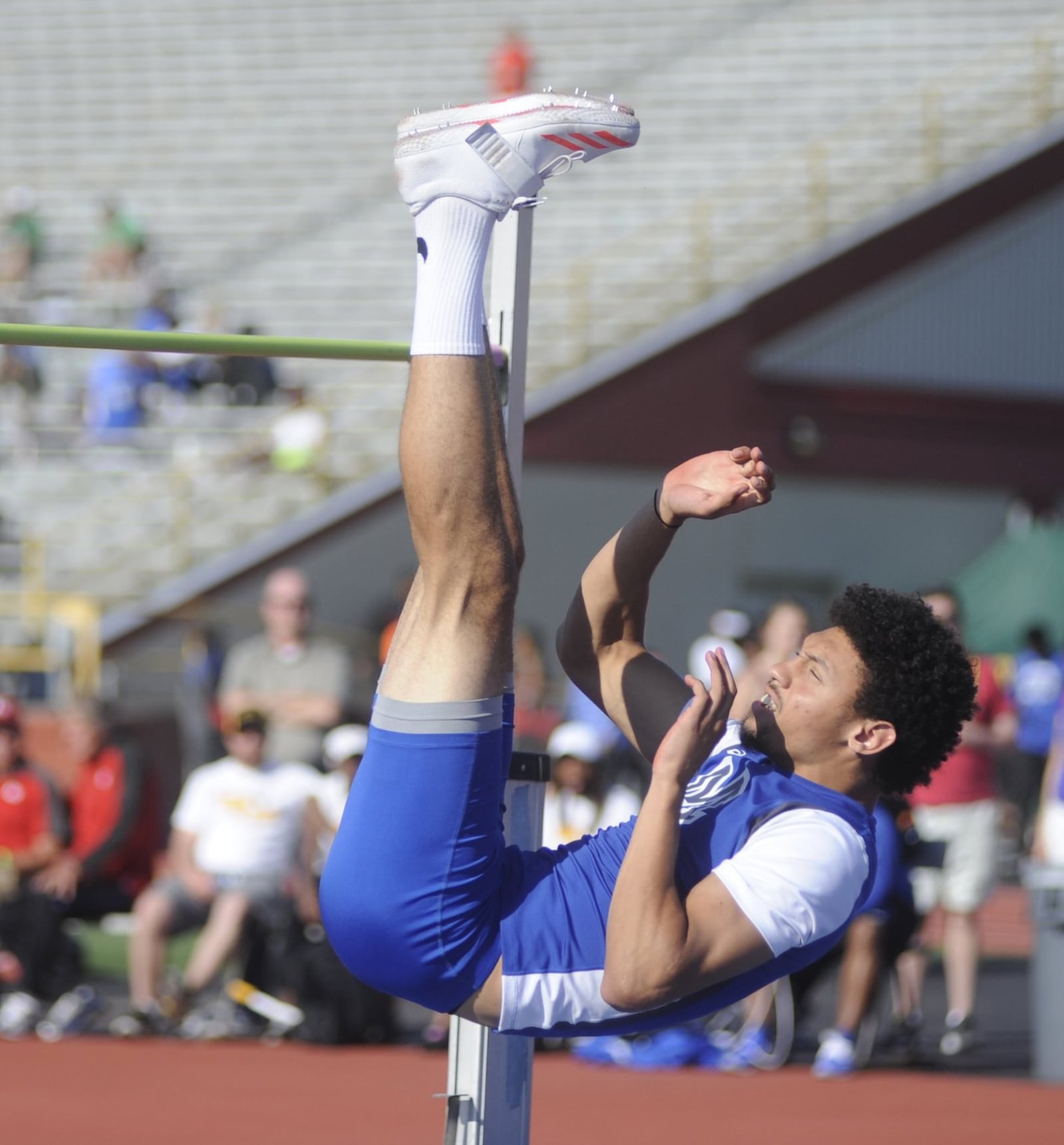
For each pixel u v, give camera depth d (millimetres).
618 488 67938
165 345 13055
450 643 11812
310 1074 28062
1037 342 72250
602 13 83938
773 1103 25719
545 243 72562
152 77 85312
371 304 69562
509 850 12406
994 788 30797
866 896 12289
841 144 74438
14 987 31969
